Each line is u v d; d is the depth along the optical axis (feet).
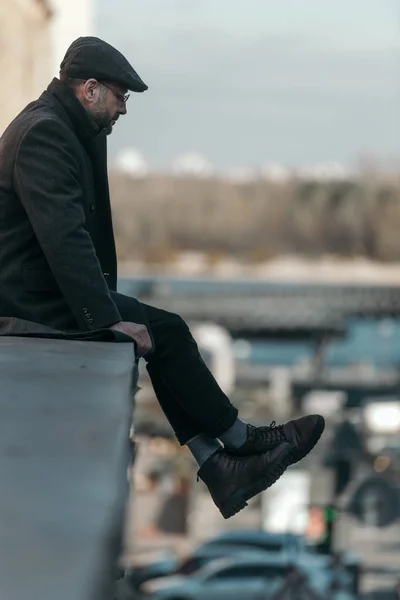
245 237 360.28
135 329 17.57
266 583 88.69
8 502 7.24
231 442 18.31
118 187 347.36
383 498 91.71
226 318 168.45
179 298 170.40
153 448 140.97
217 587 90.68
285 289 175.73
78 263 17.54
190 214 352.90
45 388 12.21
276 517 114.73
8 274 18.31
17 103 66.69
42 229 17.57
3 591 5.96
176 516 137.39
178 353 18.34
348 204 358.43
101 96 18.31
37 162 17.75
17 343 16.83
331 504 85.97
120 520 6.72
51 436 9.47
